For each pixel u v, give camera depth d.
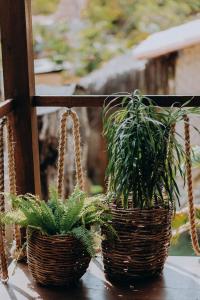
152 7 9.75
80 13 10.22
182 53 5.49
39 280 2.72
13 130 2.92
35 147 2.97
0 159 2.78
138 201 2.60
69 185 5.71
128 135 2.55
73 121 2.94
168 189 2.59
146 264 2.72
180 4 9.55
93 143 7.06
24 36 2.81
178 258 3.04
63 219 2.65
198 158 3.25
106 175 2.66
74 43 10.12
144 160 2.54
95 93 7.17
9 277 2.83
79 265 2.68
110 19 10.02
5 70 2.86
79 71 9.88
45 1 10.36
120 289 2.70
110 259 2.75
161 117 2.68
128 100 2.87
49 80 8.84
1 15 2.81
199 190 4.81
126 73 7.03
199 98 2.82
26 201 2.69
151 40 6.14
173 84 6.09
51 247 2.61
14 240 2.98
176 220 3.52
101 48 10.02
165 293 2.66
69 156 5.63
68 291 2.68
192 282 2.76
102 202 2.73
